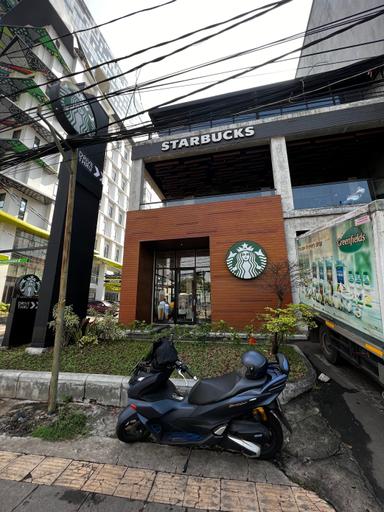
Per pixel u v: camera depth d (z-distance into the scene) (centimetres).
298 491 202
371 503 191
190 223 856
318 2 1234
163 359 260
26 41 1745
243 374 254
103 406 347
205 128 948
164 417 249
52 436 279
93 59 2881
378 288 310
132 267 879
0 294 1559
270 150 877
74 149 420
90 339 553
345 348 426
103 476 219
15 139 1648
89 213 697
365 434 278
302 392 370
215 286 791
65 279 366
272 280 664
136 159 969
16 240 1711
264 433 223
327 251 460
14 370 416
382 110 780
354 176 1061
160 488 205
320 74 876
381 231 306
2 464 235
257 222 798
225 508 185
